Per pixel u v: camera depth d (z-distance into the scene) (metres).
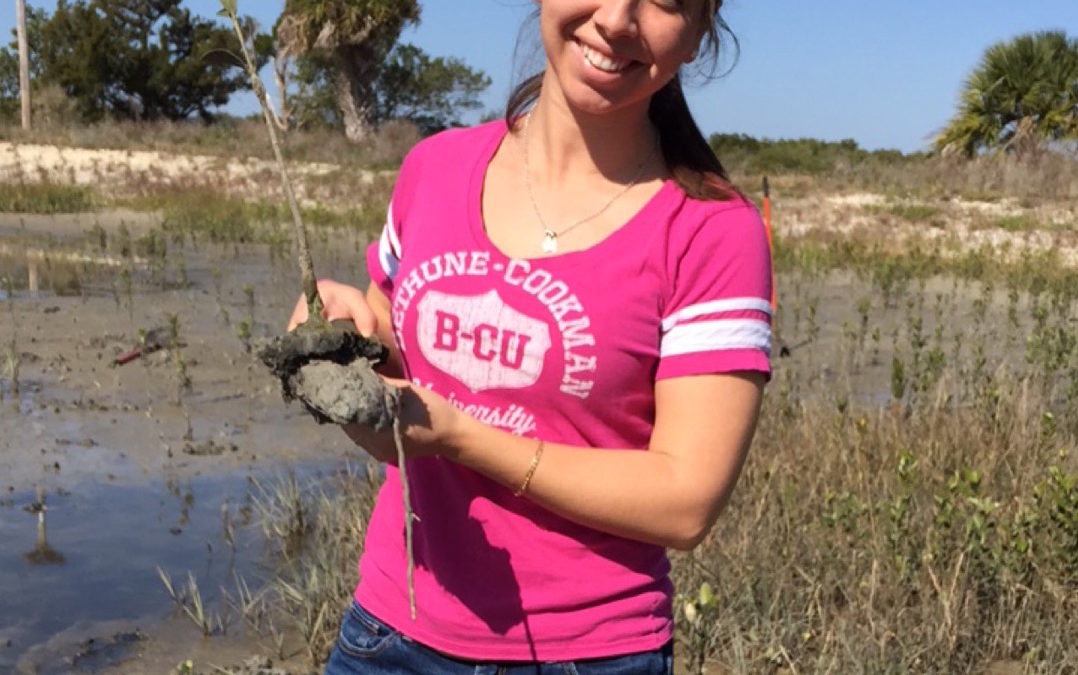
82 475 5.67
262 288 11.30
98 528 5.05
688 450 1.73
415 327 1.89
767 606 4.26
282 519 5.13
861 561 4.55
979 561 4.36
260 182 23.00
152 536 5.02
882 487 5.39
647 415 1.81
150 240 12.33
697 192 1.78
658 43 1.73
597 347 1.75
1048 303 11.83
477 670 1.88
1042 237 17.72
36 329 8.71
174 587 4.55
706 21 1.82
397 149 28.14
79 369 7.57
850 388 7.63
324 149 27.88
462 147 1.98
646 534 1.74
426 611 1.90
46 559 4.72
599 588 1.83
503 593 1.85
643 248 1.76
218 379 7.50
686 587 4.31
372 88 33.88
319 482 5.71
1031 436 6.00
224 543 4.98
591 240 1.79
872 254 15.38
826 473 5.47
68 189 19.78
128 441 6.19
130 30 36.03
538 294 1.78
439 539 1.88
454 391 1.86
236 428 6.51
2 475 5.59
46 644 4.05
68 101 34.88
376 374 1.64
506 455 1.71
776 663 3.94
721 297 1.74
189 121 36.47
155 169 23.89
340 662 2.03
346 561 4.71
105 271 11.98
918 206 20.61
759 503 4.91
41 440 6.12
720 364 1.74
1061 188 22.72
